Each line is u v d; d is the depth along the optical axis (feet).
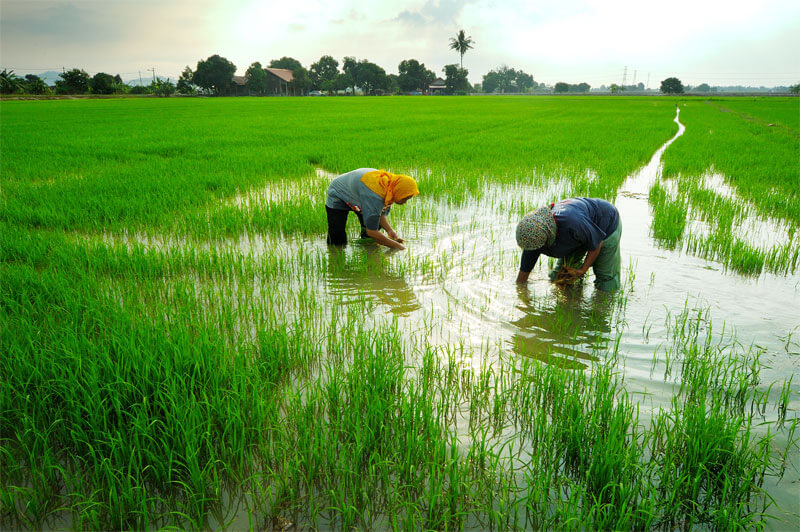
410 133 69.87
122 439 8.82
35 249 19.26
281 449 8.91
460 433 9.84
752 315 15.20
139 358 10.78
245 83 370.32
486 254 20.97
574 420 9.53
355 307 15.70
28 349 11.32
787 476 8.55
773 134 70.95
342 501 7.75
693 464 8.49
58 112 127.34
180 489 8.32
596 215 15.42
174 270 18.40
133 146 53.72
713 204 28.68
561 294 16.71
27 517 7.73
